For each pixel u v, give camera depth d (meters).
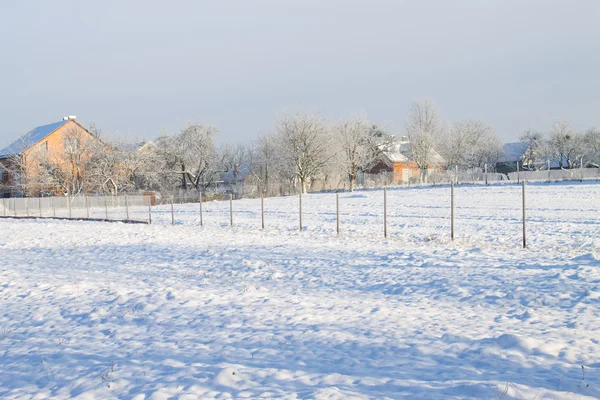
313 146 64.12
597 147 83.06
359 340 6.71
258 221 30.17
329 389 4.97
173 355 6.41
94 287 11.23
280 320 7.92
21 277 12.95
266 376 5.48
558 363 5.56
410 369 5.56
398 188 57.50
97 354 6.66
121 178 62.62
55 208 45.88
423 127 76.38
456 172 60.62
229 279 11.89
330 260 14.22
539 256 13.43
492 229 21.73
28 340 7.51
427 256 14.12
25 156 61.03
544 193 40.75
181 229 25.98
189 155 68.50
